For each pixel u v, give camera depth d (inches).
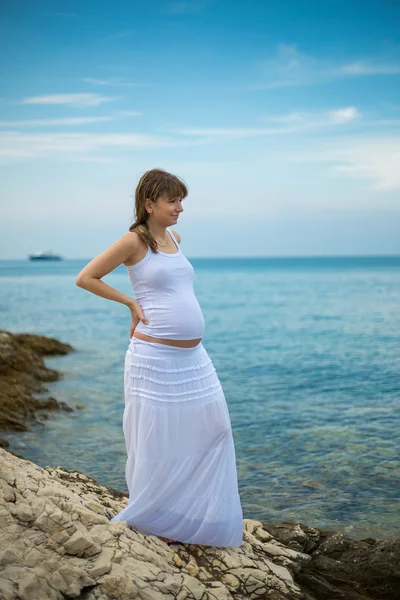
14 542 132.3
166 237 159.6
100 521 145.1
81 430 349.1
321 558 171.2
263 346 741.3
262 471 273.1
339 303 1453.0
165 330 152.3
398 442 314.7
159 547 148.1
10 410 373.7
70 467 284.2
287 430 340.5
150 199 153.9
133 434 153.9
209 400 154.2
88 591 128.3
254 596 144.9
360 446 308.3
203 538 152.5
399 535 208.8
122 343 770.8
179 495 151.7
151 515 150.4
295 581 157.8
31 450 310.0
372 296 1673.2
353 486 253.8
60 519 138.3
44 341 666.2
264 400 421.4
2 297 1809.8
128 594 127.3
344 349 695.1
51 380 505.0
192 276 160.2
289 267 5511.8
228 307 1402.6
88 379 511.5
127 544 140.3
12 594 121.7
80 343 770.8
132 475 154.6
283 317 1144.8
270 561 161.0
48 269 5684.1
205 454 153.8
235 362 609.9
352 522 219.6
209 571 148.1
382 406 398.9
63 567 128.2
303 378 510.3
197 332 154.5
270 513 227.9
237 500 156.5
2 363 497.4
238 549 158.7
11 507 139.3
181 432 151.6
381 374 523.2
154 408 151.0
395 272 3659.0
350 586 162.4
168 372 152.1
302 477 265.0
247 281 2751.0
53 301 1654.8
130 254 152.2
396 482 257.9
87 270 151.3
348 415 374.9
